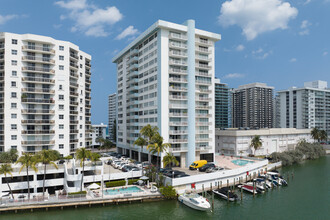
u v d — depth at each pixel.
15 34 72.31
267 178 68.50
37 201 48.12
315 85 187.00
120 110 108.31
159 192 54.88
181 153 77.88
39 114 74.62
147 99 83.62
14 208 46.47
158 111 76.50
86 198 50.03
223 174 63.88
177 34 77.12
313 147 112.94
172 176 58.66
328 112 181.38
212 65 85.31
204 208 48.41
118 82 111.56
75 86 82.19
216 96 191.88
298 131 130.88
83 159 57.84
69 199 49.06
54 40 76.88
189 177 58.25
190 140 77.12
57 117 76.56
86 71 91.56
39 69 74.25
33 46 73.81
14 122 71.31
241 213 48.69
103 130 177.88
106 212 48.06
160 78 75.81
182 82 77.75
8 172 48.91
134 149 91.75
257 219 46.00
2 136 70.94
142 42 88.25
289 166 93.69
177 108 77.25
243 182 66.75
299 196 58.47
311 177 76.38
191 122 77.62
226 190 58.41
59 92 77.31
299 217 46.81
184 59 79.69
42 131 73.62
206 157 84.00
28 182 49.91
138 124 89.31
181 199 52.94
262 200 55.78
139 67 90.12
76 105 82.50
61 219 45.09
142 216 46.72
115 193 53.53
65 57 78.81
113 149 135.50
